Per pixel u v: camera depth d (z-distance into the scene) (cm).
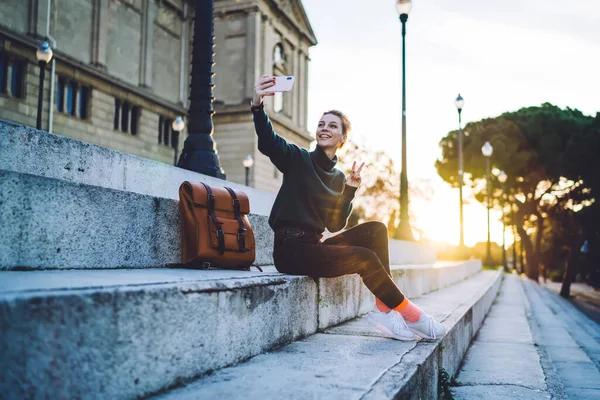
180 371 208
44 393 149
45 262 279
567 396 401
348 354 284
